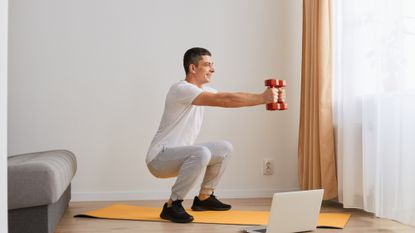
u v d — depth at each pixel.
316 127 3.20
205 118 3.69
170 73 3.67
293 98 3.76
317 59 3.20
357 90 2.87
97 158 3.59
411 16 2.36
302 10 3.68
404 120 2.38
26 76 3.54
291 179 3.75
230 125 3.72
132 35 3.64
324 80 3.13
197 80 2.86
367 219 2.68
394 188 2.46
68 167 2.51
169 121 2.77
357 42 2.84
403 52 2.39
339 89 3.08
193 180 2.60
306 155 3.39
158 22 3.66
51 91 3.56
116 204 3.32
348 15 2.89
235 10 3.74
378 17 2.61
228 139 3.71
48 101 3.55
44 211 2.05
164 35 3.67
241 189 3.71
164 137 2.77
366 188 2.70
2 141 1.25
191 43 3.69
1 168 1.24
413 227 2.44
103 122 3.60
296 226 2.23
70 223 2.58
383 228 2.42
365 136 2.72
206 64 2.85
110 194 3.58
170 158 2.69
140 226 2.47
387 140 2.51
